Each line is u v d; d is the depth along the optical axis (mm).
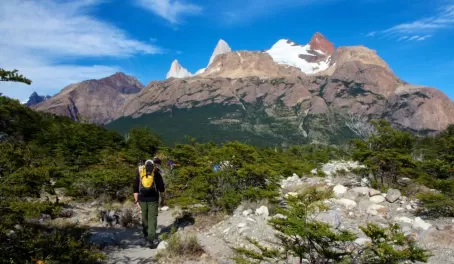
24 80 4664
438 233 6238
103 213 9398
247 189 10016
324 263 4113
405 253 3734
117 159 18375
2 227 4512
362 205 8664
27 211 4566
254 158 11547
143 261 6066
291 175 16781
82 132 19250
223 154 11219
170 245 6496
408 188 10148
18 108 5273
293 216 4230
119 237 7559
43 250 4930
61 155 15797
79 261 5367
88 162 16641
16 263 4469
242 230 7277
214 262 5891
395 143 11625
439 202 7598
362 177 11578
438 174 10727
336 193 9734
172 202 10523
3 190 4594
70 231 7355
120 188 12992
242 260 4754
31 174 4852
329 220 6582
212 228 8266
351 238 3885
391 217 7785
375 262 3895
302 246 4230
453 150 12344
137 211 10812
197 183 9930
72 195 11852
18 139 5750
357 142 11984
